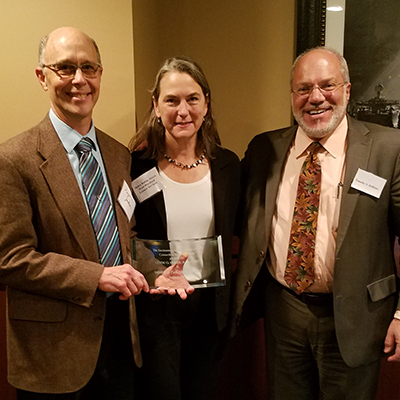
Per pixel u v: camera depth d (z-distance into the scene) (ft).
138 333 5.07
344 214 4.70
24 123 5.98
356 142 4.85
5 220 3.97
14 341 4.28
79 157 4.43
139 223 5.30
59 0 5.75
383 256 4.88
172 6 7.44
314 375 5.59
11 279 4.08
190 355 5.42
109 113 6.07
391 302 5.01
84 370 4.34
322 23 6.58
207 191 5.25
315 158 5.03
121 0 5.85
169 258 5.00
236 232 6.05
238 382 6.84
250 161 5.65
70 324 4.29
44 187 4.11
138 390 5.47
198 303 5.22
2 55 5.78
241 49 7.32
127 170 5.01
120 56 5.96
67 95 4.26
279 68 7.23
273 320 5.35
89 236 4.31
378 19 6.41
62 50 4.15
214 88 7.52
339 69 4.87
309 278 4.94
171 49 7.57
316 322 5.02
